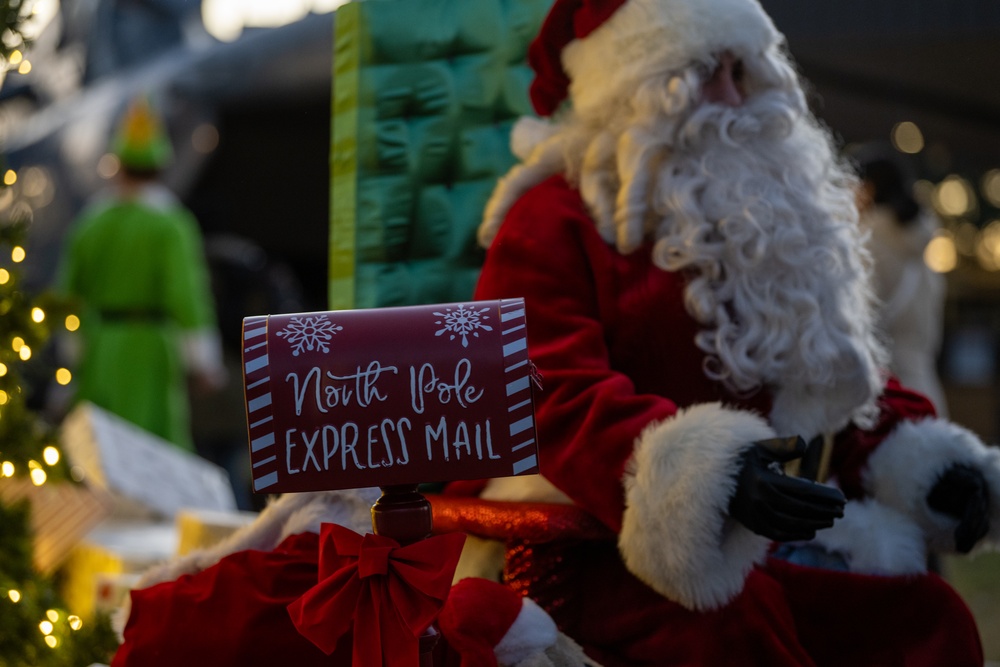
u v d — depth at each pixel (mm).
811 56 5953
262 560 1849
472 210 2520
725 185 2127
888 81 6430
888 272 4027
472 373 1541
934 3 5559
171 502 3633
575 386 2012
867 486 2301
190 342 5531
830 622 2148
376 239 2504
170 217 5508
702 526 1809
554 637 1832
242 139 7332
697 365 2121
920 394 2410
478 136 2545
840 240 2182
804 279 2123
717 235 2143
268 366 1537
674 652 1970
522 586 2105
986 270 14062
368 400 1530
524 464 1528
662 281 2129
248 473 6469
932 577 2219
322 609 1563
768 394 2129
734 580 1876
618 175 2201
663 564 1856
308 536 1901
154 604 1839
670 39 2133
